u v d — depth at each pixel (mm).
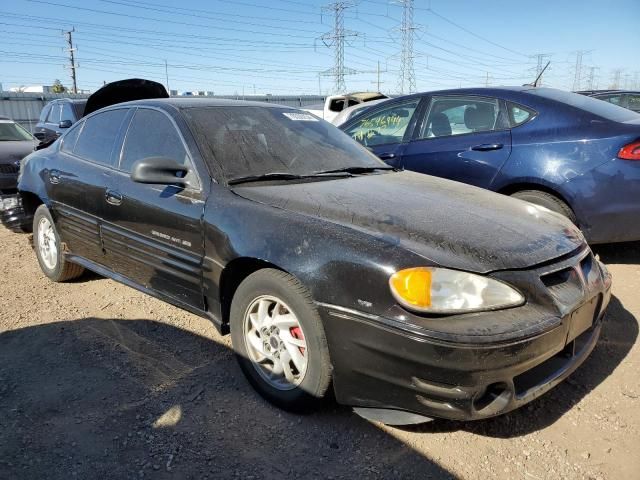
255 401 2820
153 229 3246
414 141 5266
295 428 2602
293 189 2975
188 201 3033
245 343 2846
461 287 2223
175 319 3824
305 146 3561
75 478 2270
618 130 4219
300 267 2469
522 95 4750
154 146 3426
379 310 2260
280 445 2482
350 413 2713
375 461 2373
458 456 2398
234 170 3096
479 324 2178
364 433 2561
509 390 2270
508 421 2654
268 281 2637
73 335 3586
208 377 3055
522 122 4648
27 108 33906
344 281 2354
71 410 2742
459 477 2271
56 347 3420
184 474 2299
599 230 4324
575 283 2547
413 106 5414
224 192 2945
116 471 2314
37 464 2352
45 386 2967
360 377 2367
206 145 3172
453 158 4922
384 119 5660
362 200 2826
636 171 4117
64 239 4246
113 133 3836
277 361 2730
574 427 2604
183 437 2537
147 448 2461
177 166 3076
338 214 2637
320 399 2578
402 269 2246
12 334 3611
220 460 2385
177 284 3180
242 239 2701
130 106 3820
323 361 2480
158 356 3299
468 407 2191
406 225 2516
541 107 4598
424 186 3258
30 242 5977
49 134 10430
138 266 3455
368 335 2287
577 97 4891
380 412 2424
